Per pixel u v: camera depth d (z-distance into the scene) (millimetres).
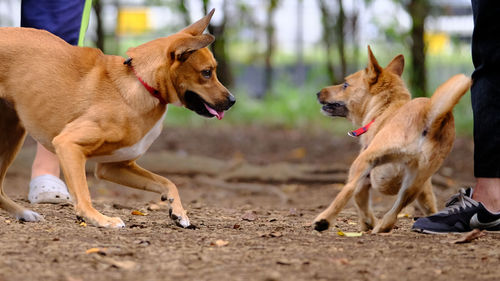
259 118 22156
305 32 28781
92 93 5676
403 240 5316
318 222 5406
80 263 4277
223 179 12016
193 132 18531
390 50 19781
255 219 6906
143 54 5789
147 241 4980
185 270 4160
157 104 5789
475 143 5883
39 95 5695
